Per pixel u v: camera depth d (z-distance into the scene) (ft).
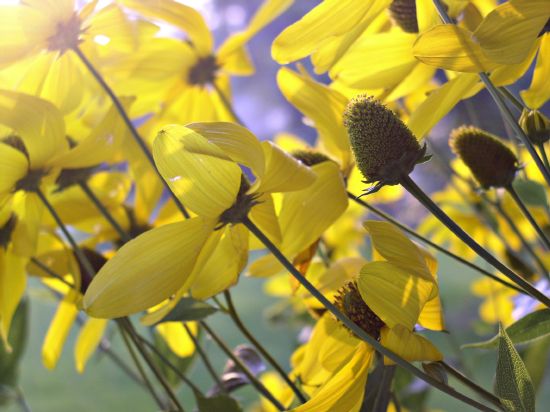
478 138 1.12
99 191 1.40
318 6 0.89
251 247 1.02
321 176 1.09
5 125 1.08
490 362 3.30
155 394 1.33
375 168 0.88
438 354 0.87
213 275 0.98
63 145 1.14
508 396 0.79
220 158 0.86
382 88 1.11
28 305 1.72
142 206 1.39
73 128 1.33
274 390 1.47
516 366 0.80
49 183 1.17
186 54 1.51
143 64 1.45
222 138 0.88
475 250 0.85
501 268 0.86
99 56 1.30
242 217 0.90
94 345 1.39
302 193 1.07
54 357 1.34
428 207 0.88
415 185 0.88
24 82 1.17
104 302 0.83
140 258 0.85
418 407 1.57
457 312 4.32
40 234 1.35
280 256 0.88
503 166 1.11
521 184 1.14
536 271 1.57
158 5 1.45
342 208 1.08
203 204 0.87
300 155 1.24
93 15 1.21
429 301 0.96
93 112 1.33
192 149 0.84
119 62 1.42
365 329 1.02
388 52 1.09
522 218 1.53
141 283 0.84
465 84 0.91
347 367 0.90
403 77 1.09
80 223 1.41
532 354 1.38
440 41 0.83
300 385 1.18
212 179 0.86
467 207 1.72
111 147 1.17
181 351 1.41
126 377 5.98
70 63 1.19
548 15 0.81
